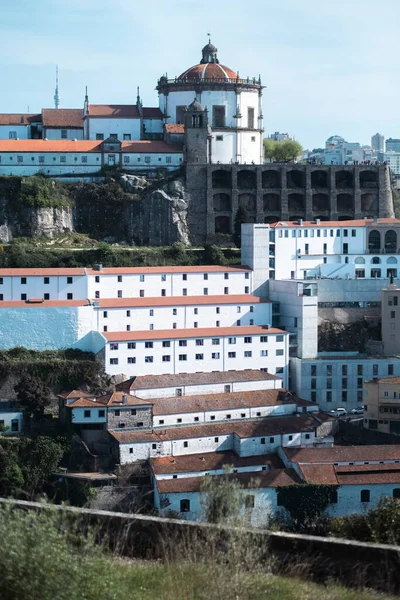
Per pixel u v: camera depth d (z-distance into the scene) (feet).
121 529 232.32
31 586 188.85
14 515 203.92
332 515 641.40
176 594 202.08
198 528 224.53
